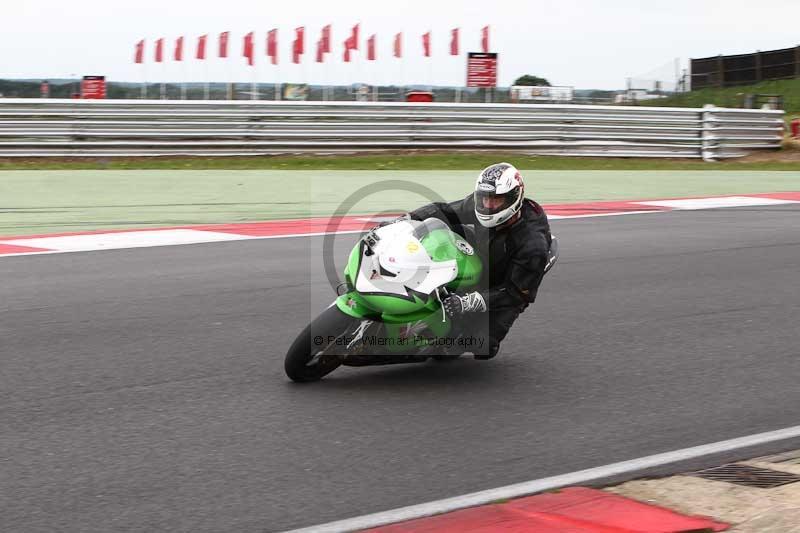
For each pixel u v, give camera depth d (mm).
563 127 19234
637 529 3379
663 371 5574
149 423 4453
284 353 5703
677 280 8180
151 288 7406
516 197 4941
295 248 9375
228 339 5973
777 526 3354
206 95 30953
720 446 4375
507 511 3561
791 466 4117
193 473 3881
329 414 4648
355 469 3975
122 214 11789
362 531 3367
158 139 17422
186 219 11469
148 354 5602
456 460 4113
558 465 4094
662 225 11484
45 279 7711
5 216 11469
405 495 3721
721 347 6117
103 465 3941
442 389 5109
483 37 27688
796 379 5477
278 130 17938
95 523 3404
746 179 17312
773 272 8617
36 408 4625
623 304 7250
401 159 18078
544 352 5922
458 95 27781
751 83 43906
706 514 3547
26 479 3781
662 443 4402
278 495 3686
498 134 18938
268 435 4340
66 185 14289
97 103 17062
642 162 19500
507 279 5031
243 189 14266
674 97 38125
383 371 5441
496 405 4875
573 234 10680
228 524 3422
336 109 18156
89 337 5945
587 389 5191
